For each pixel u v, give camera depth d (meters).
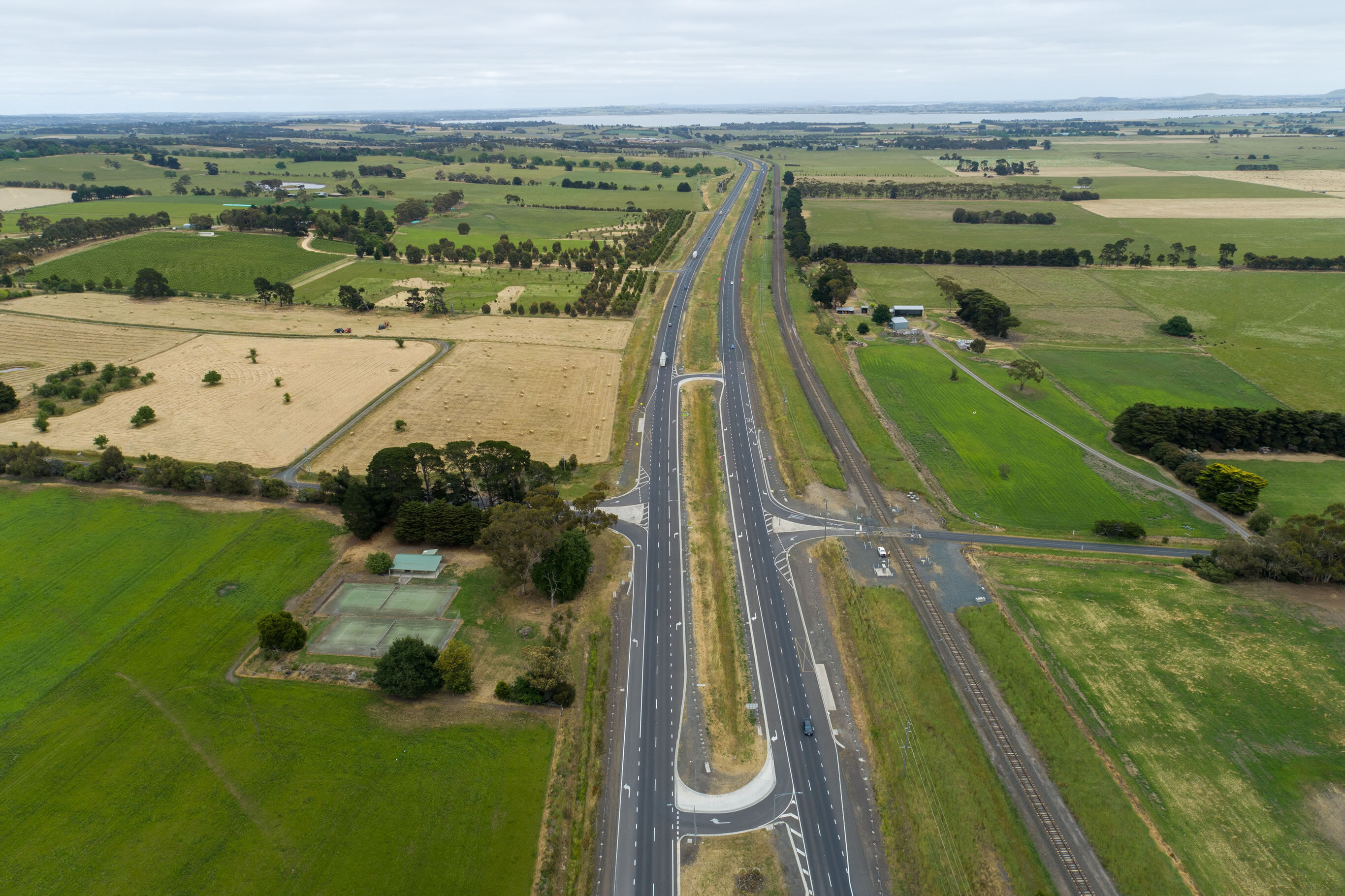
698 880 73.56
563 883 72.38
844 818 80.06
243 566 117.94
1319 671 97.75
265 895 69.44
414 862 72.81
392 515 128.88
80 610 107.06
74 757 83.81
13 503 132.38
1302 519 116.62
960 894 71.69
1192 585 115.38
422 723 89.06
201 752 84.62
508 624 107.00
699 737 89.94
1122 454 156.38
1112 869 73.88
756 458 156.12
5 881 70.12
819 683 98.25
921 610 111.56
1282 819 78.69
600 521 122.06
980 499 141.75
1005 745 88.06
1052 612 110.12
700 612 111.12
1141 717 91.38
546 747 86.62
